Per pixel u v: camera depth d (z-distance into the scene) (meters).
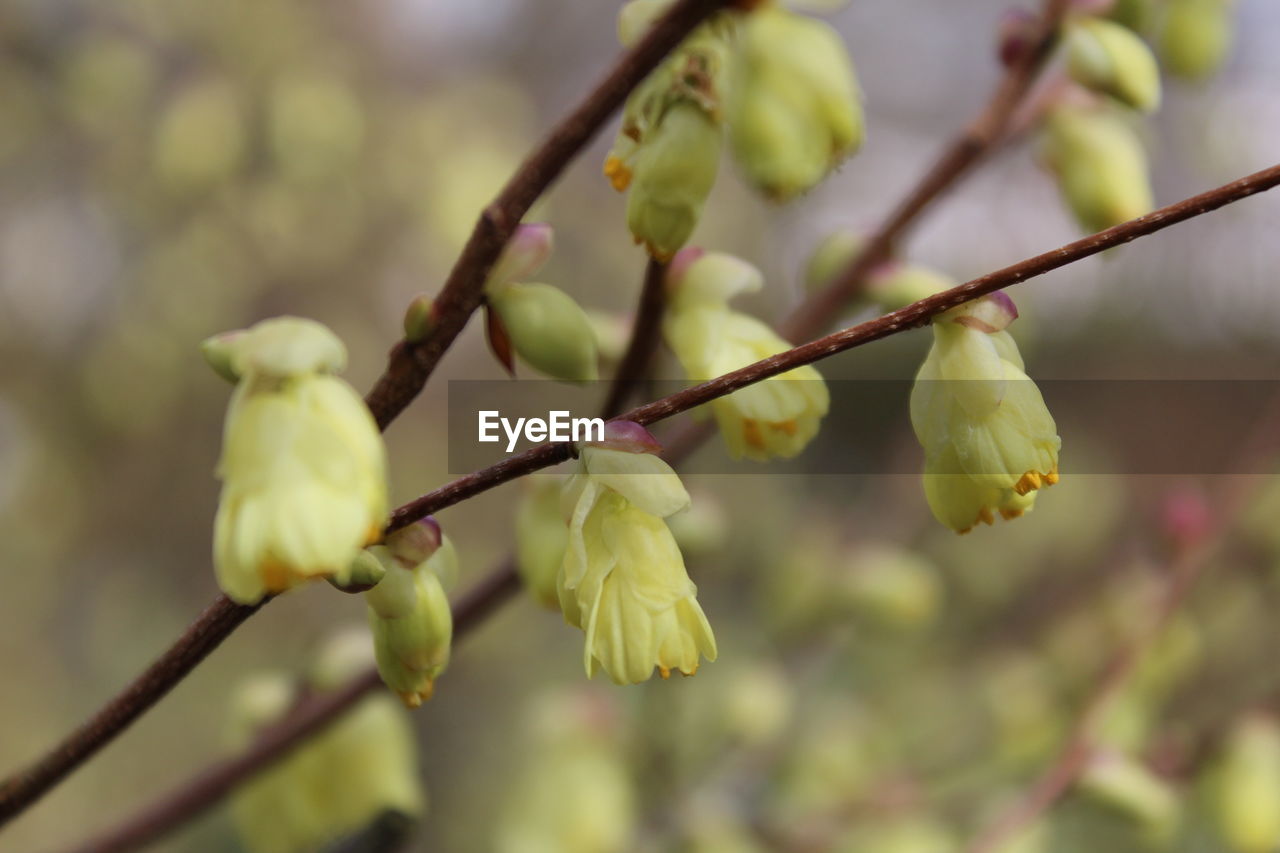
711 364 0.24
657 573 0.22
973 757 0.44
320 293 0.83
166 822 0.27
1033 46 0.27
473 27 0.97
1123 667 0.33
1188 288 1.03
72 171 0.83
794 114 0.23
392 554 0.23
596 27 1.01
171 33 0.80
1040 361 1.08
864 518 0.49
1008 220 0.82
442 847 0.65
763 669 0.41
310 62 0.81
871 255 0.27
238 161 0.80
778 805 0.41
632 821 0.36
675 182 0.23
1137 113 0.26
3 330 0.83
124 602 0.84
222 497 0.21
